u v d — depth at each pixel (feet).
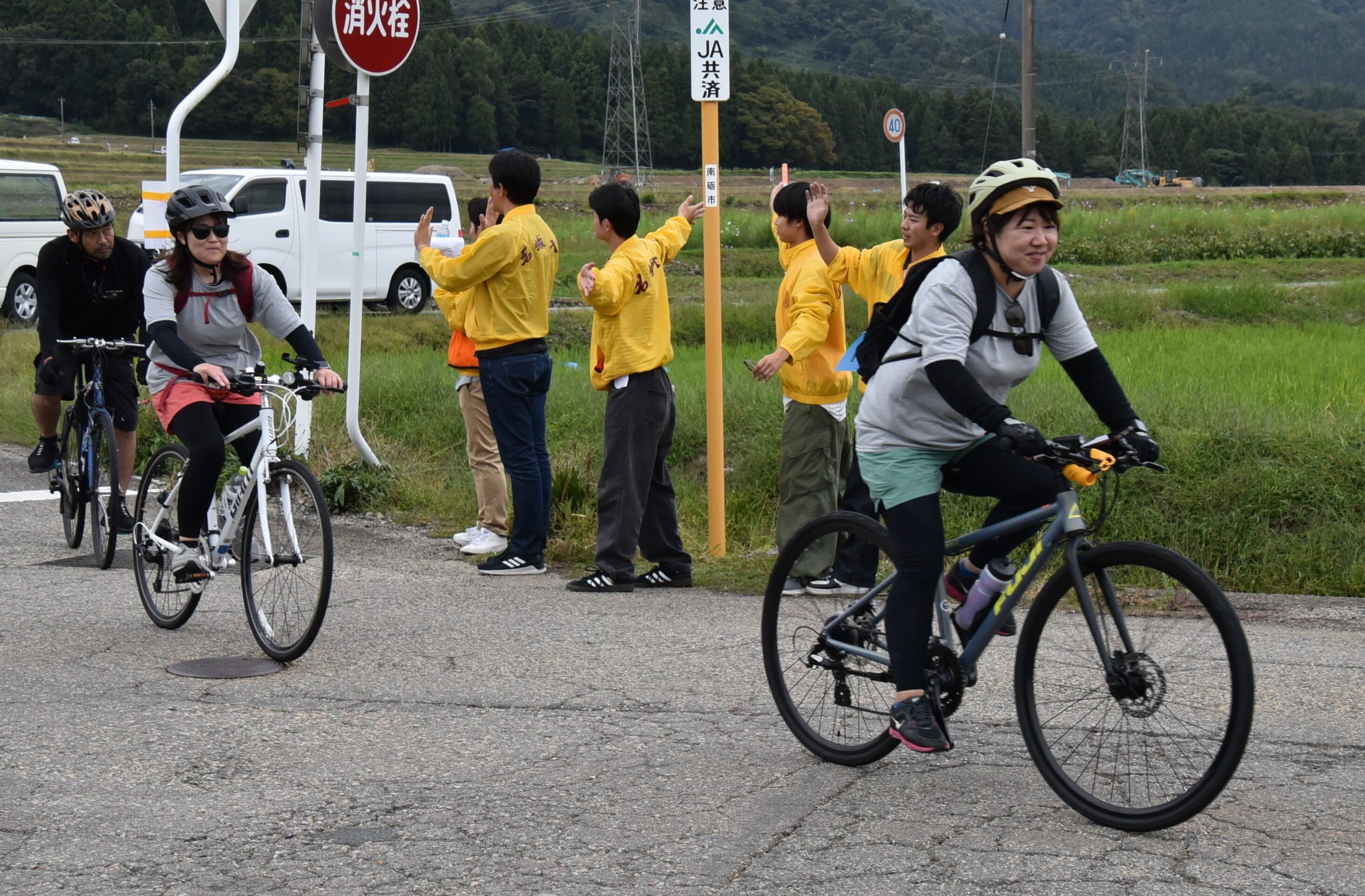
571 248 111.65
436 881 12.03
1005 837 12.95
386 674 18.93
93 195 24.70
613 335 23.88
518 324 24.86
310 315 34.32
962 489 14.32
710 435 27.12
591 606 23.21
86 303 25.38
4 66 538.47
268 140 526.98
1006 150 627.87
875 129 619.67
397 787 14.42
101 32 553.23
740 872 12.17
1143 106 493.77
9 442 41.57
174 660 19.63
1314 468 27.45
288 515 19.30
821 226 22.54
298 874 12.18
